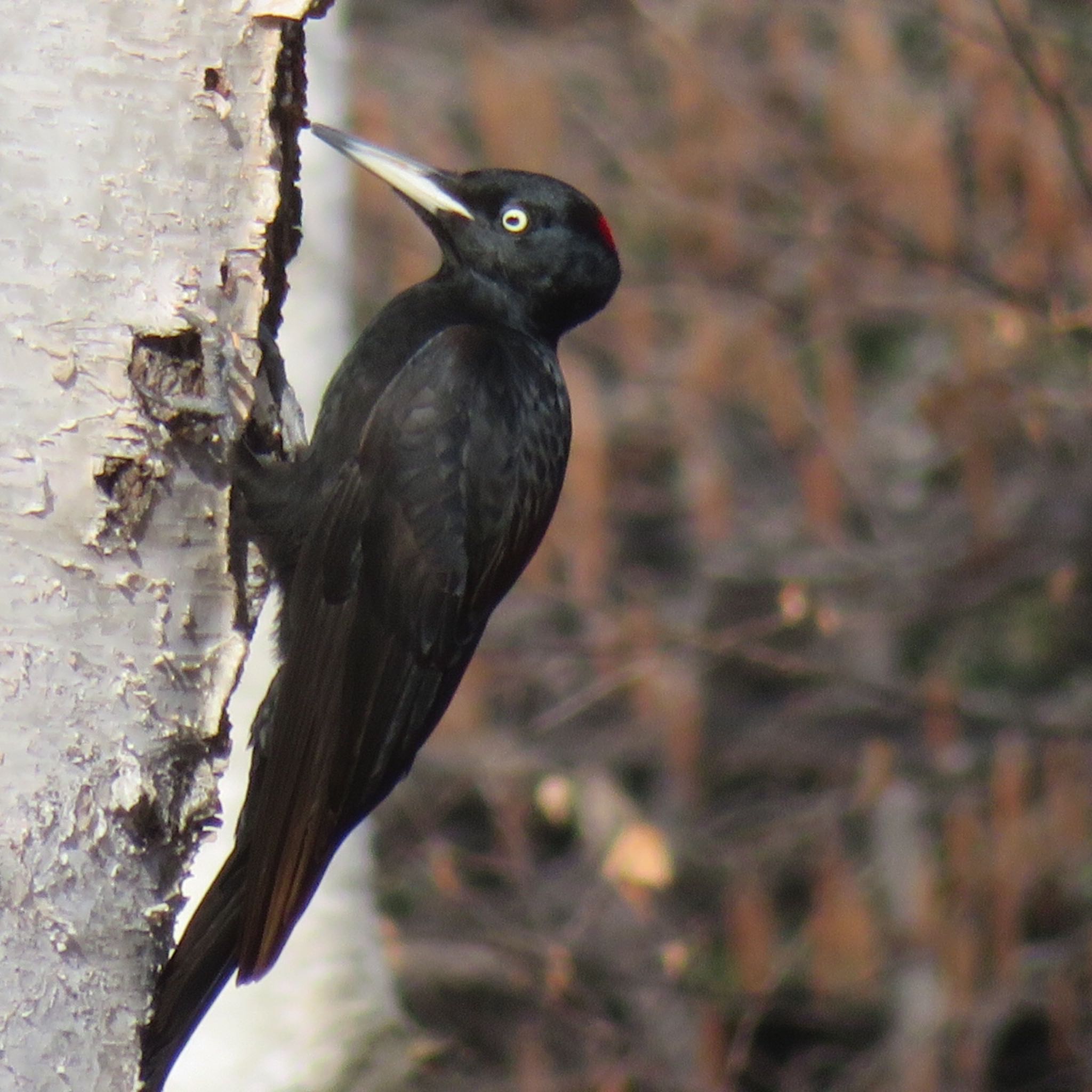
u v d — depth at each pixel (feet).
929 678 48.37
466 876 50.19
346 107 45.47
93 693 19.17
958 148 48.52
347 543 22.98
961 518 51.06
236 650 20.17
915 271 48.26
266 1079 35.76
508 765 48.01
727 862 50.39
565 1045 46.03
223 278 20.08
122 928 19.21
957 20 44.01
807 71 51.44
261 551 22.72
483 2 59.98
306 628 22.74
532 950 44.37
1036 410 45.34
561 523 47.21
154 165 19.62
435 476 23.24
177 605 19.76
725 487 51.11
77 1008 18.89
